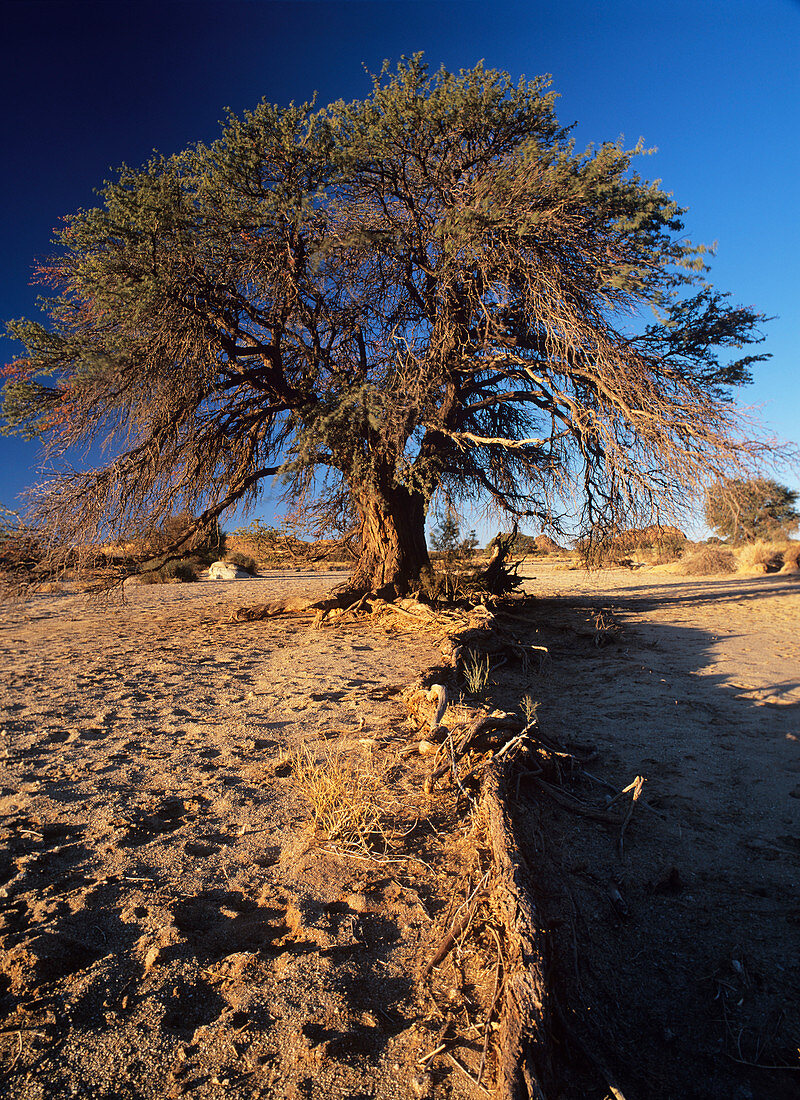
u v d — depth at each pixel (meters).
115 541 12.20
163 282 10.34
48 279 11.55
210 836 3.40
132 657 9.50
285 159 11.23
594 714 6.21
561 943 2.66
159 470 11.64
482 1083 1.80
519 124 11.78
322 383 12.93
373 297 13.46
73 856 3.17
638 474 11.30
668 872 3.25
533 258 11.20
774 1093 2.06
